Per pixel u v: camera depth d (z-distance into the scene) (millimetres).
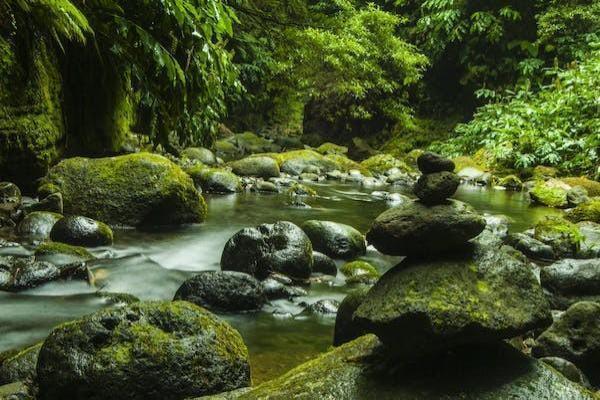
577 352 2883
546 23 16156
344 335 3197
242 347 2615
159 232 5859
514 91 17375
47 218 5207
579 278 4086
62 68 7090
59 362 2354
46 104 6332
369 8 18047
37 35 6203
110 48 6691
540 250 5734
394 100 19031
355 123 19656
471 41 18031
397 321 1931
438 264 2059
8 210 5395
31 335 3178
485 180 12617
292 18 15148
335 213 7719
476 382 1978
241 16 14148
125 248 5117
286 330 3500
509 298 2006
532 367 2051
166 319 2514
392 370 2059
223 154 15500
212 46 6996
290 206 8055
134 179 6094
